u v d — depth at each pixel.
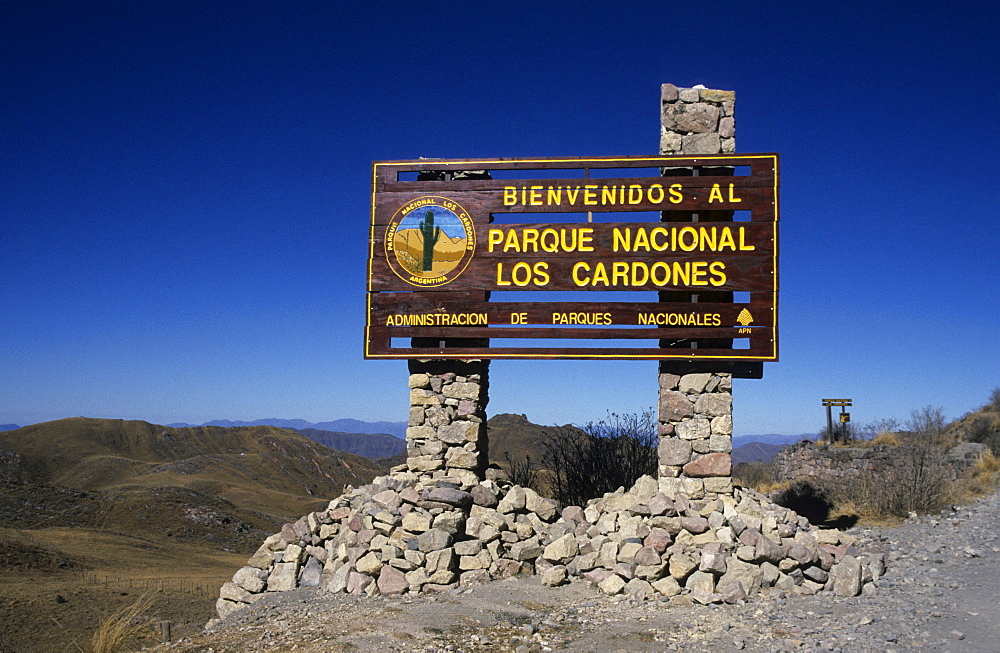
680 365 9.95
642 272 10.20
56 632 17.84
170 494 52.12
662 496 9.27
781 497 14.57
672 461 9.76
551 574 8.97
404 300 10.70
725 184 10.18
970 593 7.54
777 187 10.09
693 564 8.46
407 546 9.41
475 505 9.91
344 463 102.44
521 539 9.67
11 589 22.02
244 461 88.69
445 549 9.34
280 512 60.78
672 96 10.53
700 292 10.15
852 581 8.10
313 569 10.05
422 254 10.72
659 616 7.71
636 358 10.02
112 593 22.53
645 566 8.57
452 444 10.49
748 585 8.37
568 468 14.05
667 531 8.99
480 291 10.54
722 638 6.77
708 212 10.34
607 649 6.63
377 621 7.83
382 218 10.86
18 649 16.45
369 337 10.72
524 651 6.59
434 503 9.80
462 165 10.80
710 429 9.75
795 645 6.38
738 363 10.16
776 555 8.52
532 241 10.50
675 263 10.14
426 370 10.66
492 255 10.57
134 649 9.05
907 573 8.56
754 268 10.01
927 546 9.63
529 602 8.30
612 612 7.93
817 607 7.71
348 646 6.89
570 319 10.31
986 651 5.86
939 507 12.26
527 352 10.34
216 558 37.91
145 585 25.00
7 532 33.06
